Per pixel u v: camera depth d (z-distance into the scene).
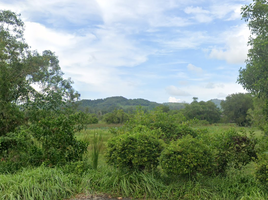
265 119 6.53
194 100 63.44
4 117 8.36
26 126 8.47
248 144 5.13
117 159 4.86
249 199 3.98
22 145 6.63
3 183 4.58
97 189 4.81
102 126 30.91
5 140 6.70
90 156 6.89
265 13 6.06
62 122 6.39
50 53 12.46
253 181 4.59
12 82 9.81
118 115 43.19
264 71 6.21
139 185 4.68
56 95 9.70
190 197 4.23
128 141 4.92
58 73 12.43
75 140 6.47
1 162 6.41
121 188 4.73
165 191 4.50
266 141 5.23
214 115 60.41
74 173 5.41
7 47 10.83
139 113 7.43
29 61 10.95
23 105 9.14
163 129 6.60
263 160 4.19
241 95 57.19
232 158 5.04
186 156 4.40
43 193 4.41
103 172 5.43
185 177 4.80
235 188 4.42
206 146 4.73
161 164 4.62
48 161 6.07
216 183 4.66
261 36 6.25
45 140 6.23
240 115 57.03
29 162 6.22
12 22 11.14
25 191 4.29
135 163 4.77
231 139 5.21
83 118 7.09
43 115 9.09
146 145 4.86
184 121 7.37
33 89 10.41
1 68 9.25
